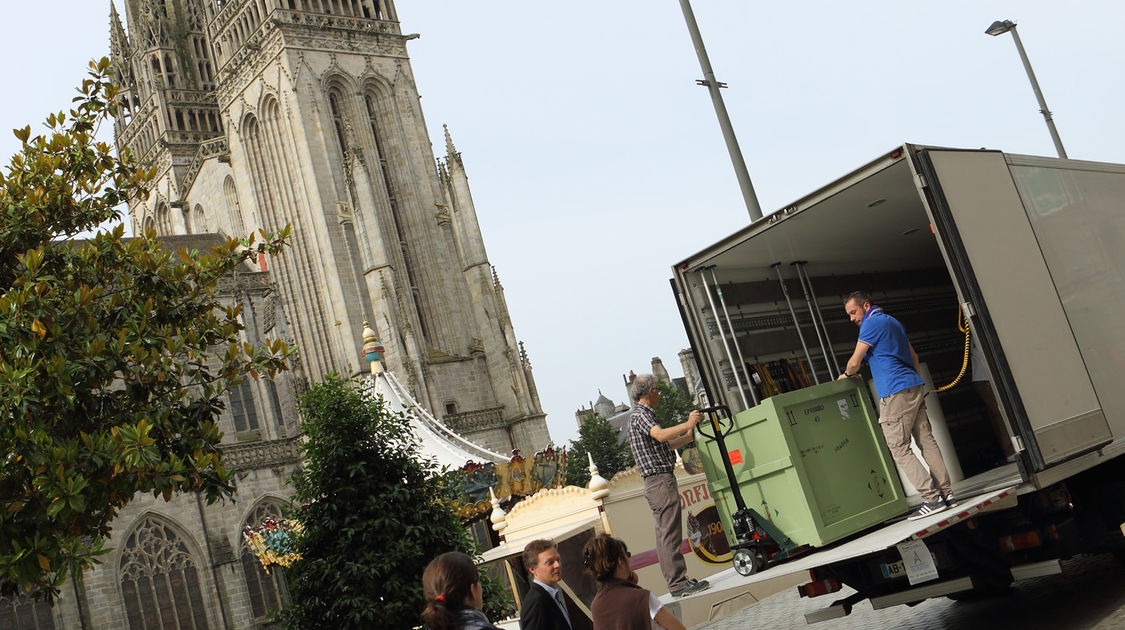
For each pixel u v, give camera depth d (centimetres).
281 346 1909
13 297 1552
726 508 1257
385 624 1780
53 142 1886
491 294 8956
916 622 1431
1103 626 1114
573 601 1691
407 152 9244
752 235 1327
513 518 2347
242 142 9212
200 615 6097
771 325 1505
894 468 1283
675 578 1277
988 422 1812
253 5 9150
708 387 1381
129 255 1844
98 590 5734
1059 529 1206
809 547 1166
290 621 1828
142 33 10806
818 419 1224
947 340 1894
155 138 10706
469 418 8419
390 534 1836
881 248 1666
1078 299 1290
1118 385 1302
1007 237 1209
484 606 1928
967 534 1180
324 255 8525
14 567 1422
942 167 1161
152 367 1747
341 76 9081
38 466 1434
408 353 8088
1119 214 1502
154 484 1569
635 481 2252
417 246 9025
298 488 1903
